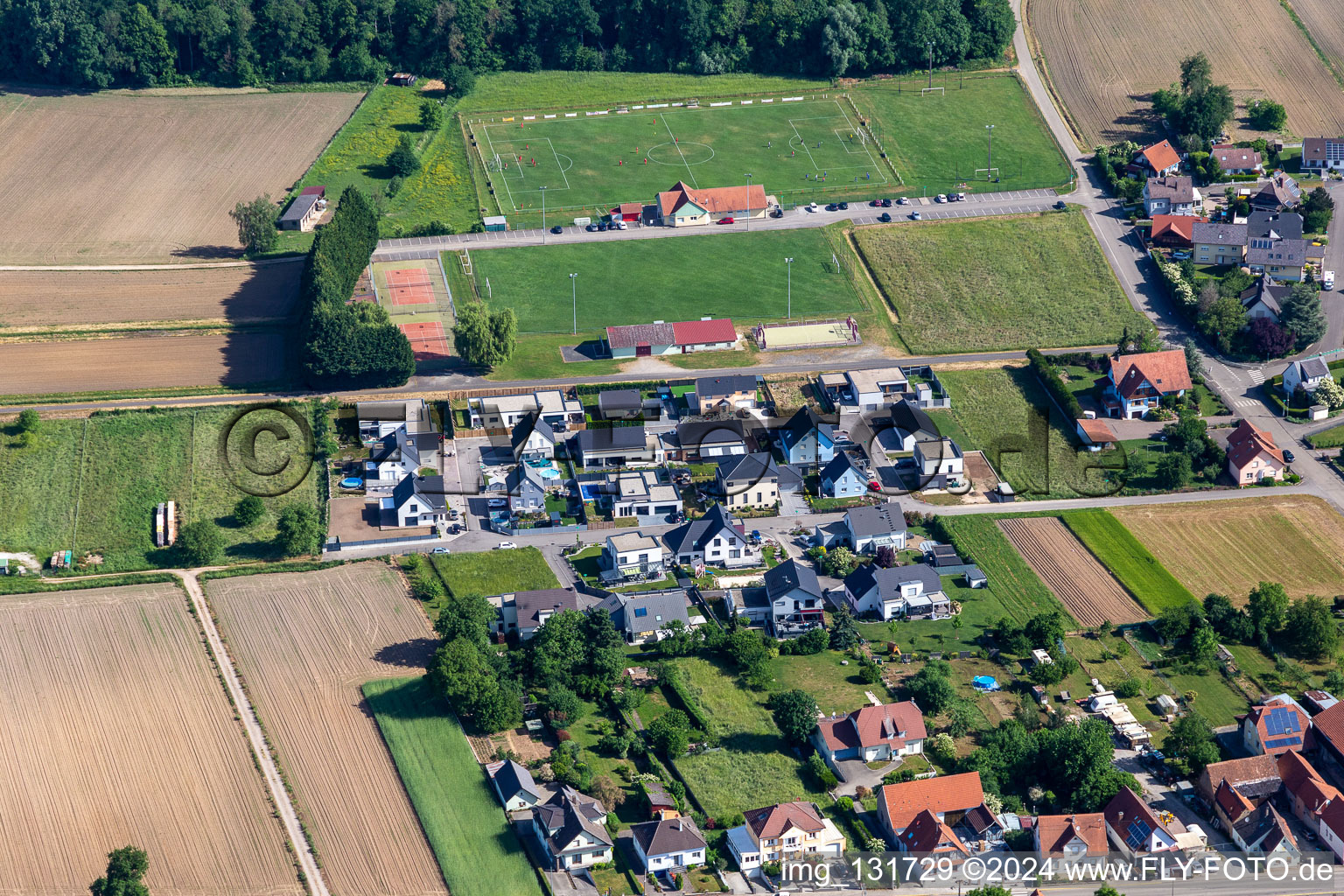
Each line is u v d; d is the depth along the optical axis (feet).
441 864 618.85
